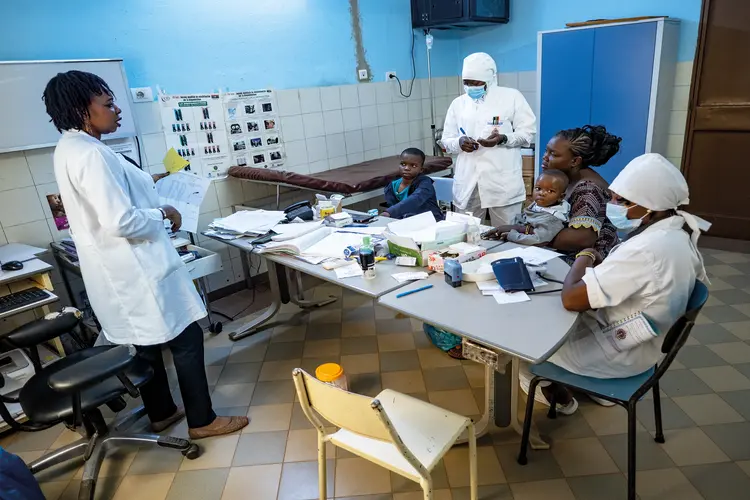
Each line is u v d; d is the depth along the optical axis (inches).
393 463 50.3
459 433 53.7
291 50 138.5
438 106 185.5
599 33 138.3
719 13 129.6
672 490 64.0
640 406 79.9
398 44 165.8
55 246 102.1
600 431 75.2
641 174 54.9
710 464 67.6
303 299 127.0
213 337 113.5
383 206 146.5
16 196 99.3
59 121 63.1
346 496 66.7
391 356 100.6
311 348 106.0
